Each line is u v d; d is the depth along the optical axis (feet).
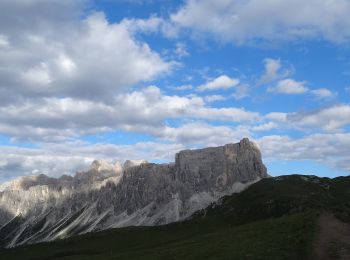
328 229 217.97
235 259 184.24
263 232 252.42
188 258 223.51
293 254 174.19
